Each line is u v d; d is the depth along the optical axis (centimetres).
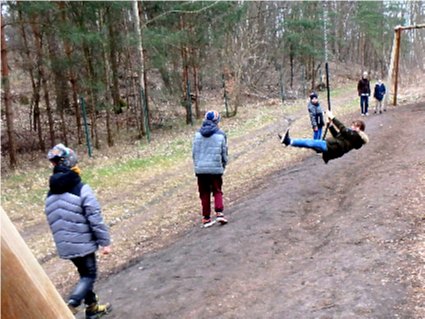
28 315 68
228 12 2458
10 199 1229
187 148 1811
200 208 970
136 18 2041
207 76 2911
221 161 758
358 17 4350
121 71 2977
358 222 654
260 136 1870
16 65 1977
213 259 627
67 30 1750
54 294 73
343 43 4900
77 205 442
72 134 2280
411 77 3103
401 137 1267
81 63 1945
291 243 643
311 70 4150
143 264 667
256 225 735
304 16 3822
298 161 1236
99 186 1312
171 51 2322
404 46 4147
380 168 945
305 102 3030
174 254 677
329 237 632
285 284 509
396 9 4447
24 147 2044
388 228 606
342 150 629
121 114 2641
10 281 66
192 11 2195
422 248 524
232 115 2691
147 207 1066
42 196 1262
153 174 1409
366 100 1816
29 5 1557
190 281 570
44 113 2441
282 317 431
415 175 826
